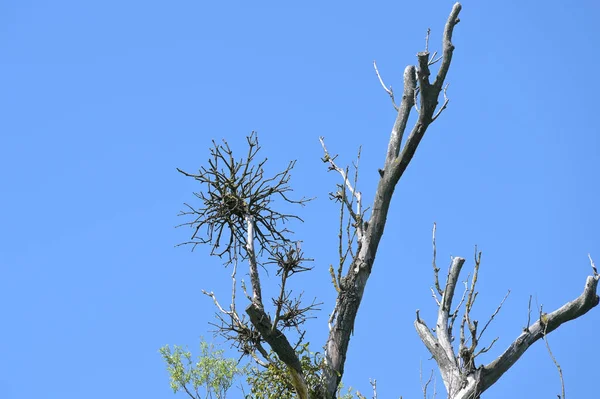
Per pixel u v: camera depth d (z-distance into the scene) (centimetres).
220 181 1387
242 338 1373
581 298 1537
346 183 1571
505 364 1516
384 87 1584
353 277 1459
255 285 1365
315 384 1391
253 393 1403
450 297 1627
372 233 1488
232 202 1391
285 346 1331
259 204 1405
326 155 1630
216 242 1399
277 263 1316
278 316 1309
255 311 1312
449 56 1502
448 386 1525
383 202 1499
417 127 1498
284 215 1411
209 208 1393
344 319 1437
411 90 1543
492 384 1530
